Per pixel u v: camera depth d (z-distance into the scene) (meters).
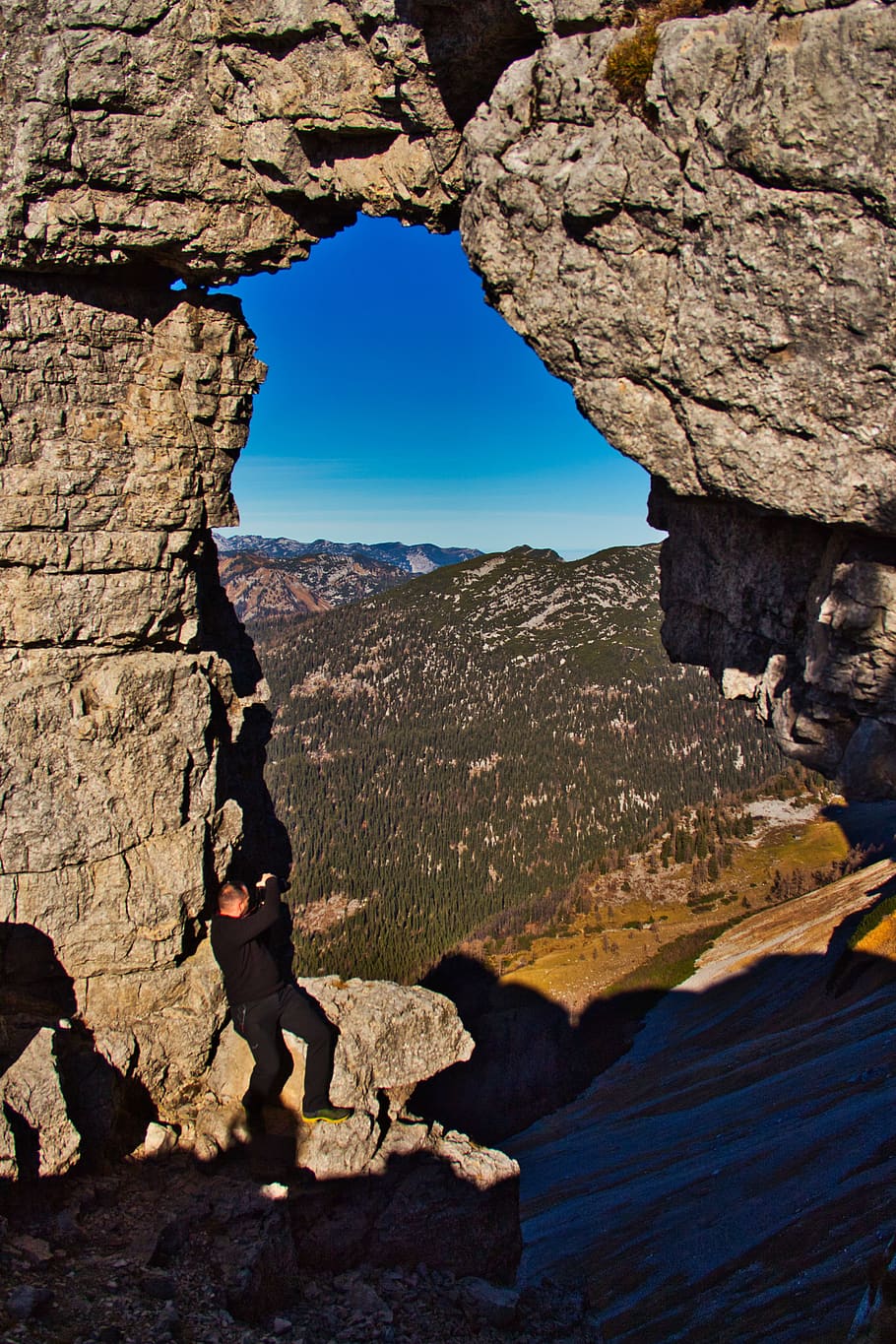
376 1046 14.31
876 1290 11.83
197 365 14.92
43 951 13.95
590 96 10.66
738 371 10.38
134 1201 12.45
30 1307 9.55
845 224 9.41
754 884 141.12
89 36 12.37
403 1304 12.59
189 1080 14.53
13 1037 12.98
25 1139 11.66
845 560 10.79
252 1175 13.20
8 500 13.70
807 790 185.62
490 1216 14.16
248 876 18.58
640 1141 47.22
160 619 14.88
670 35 9.81
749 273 9.98
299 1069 14.10
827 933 72.38
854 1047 45.75
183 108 12.90
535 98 11.20
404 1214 13.56
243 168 13.50
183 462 15.02
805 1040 51.84
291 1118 13.79
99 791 14.08
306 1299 12.14
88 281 14.23
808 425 10.19
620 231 10.77
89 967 14.20
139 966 14.36
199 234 13.74
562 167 10.98
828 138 9.12
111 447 14.49
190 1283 11.09
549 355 11.88
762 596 12.82
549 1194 42.72
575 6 10.43
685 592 14.65
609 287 11.01
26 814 13.72
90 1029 14.06
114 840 14.18
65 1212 11.64
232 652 19.80
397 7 11.46
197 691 14.82
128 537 14.48
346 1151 13.29
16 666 14.03
